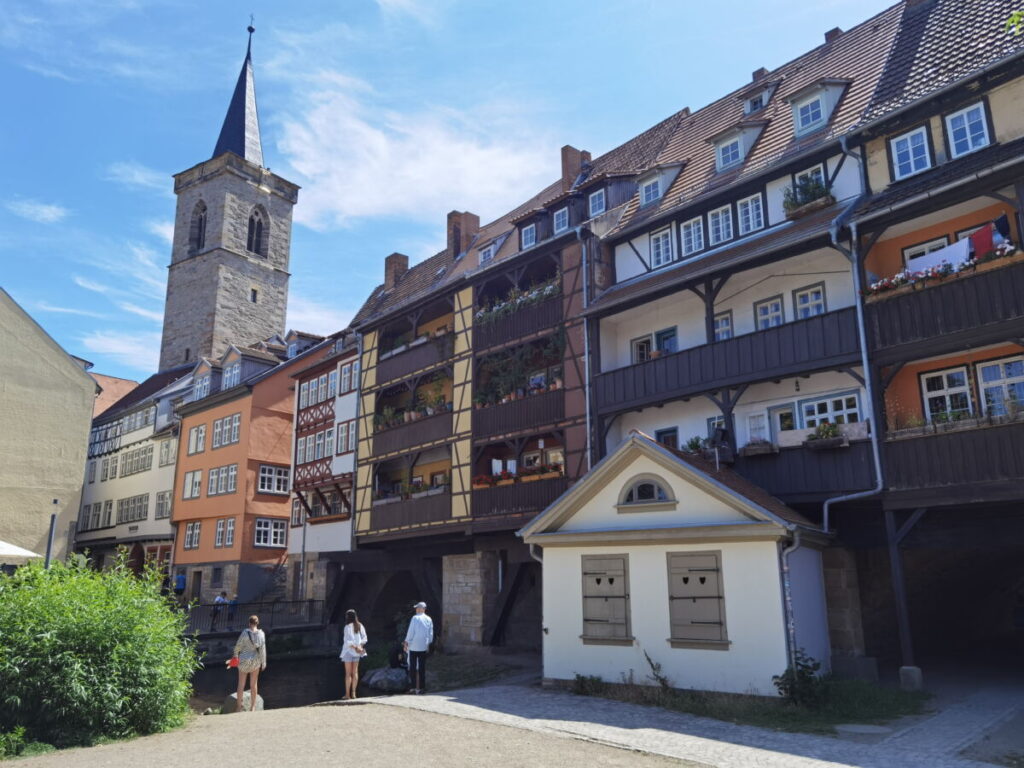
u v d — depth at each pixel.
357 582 28.89
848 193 16.19
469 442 22.78
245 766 8.02
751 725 10.37
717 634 12.57
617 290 20.17
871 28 19.88
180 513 38.94
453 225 31.28
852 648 14.02
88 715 9.85
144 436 44.94
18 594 10.46
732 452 16.14
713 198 18.70
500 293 24.66
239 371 38.34
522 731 9.94
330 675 22.94
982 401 13.98
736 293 17.94
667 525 13.59
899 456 13.54
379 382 27.81
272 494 35.81
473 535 22.67
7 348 26.30
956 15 16.83
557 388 20.66
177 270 54.16
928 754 8.66
